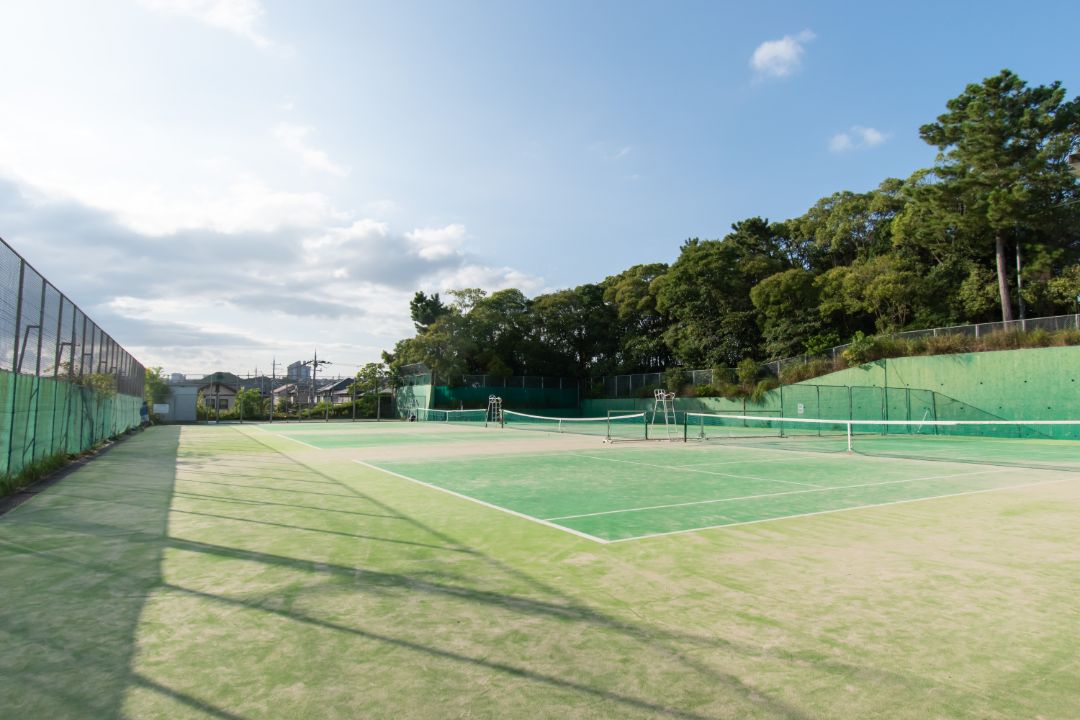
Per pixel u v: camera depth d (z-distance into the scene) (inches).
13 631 139.7
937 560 204.4
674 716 102.2
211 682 114.2
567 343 2199.8
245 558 206.1
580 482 410.3
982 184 1172.5
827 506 312.5
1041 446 787.4
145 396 1589.6
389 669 120.1
